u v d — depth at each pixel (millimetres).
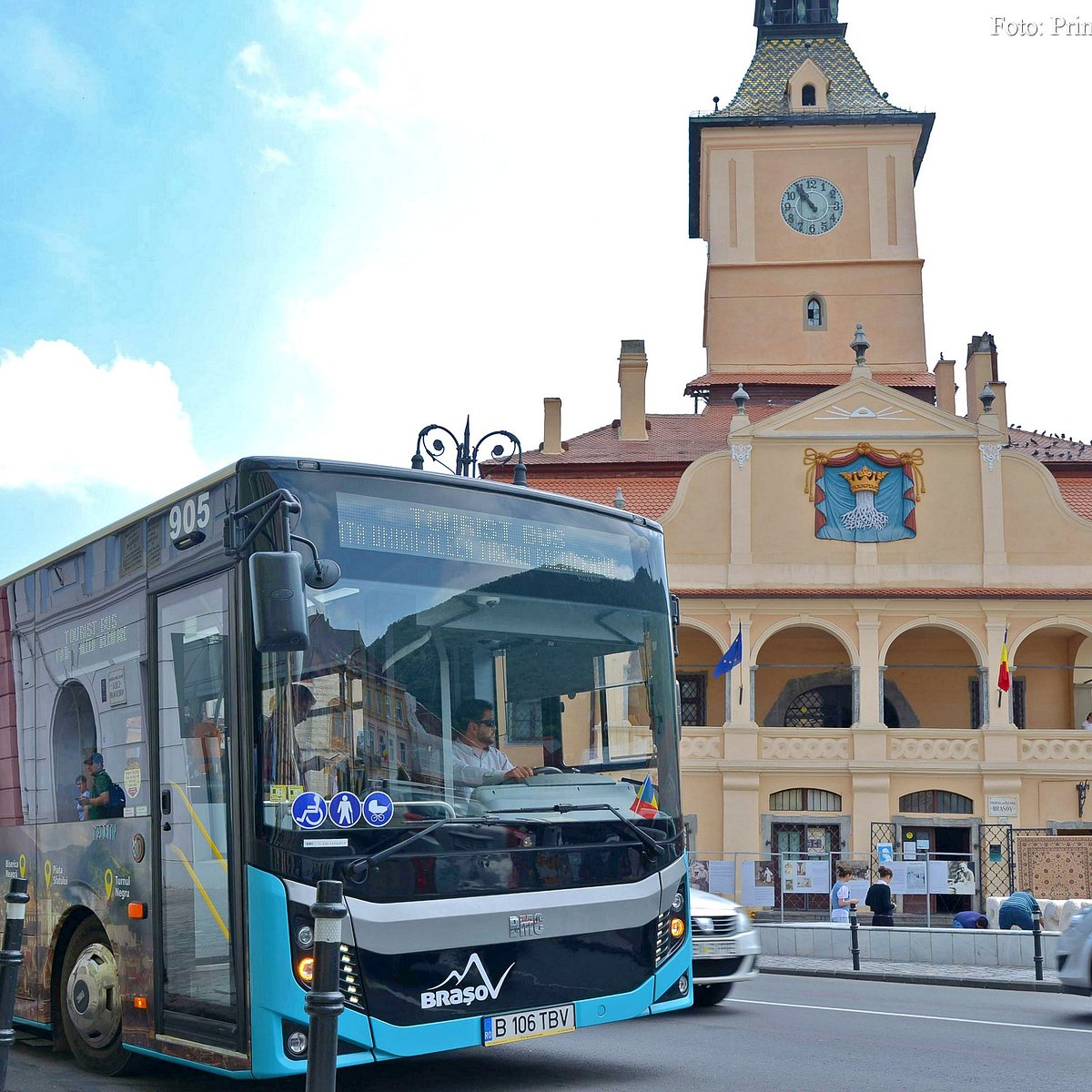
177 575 8641
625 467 44219
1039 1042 11617
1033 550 39594
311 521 7945
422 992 7680
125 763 9164
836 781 39000
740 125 52375
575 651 8852
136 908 8836
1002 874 37719
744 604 39625
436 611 8266
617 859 8633
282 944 7434
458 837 7961
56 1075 9609
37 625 10703
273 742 7633
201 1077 9555
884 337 51656
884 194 52125
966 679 41312
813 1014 13672
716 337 52156
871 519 39906
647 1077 9547
